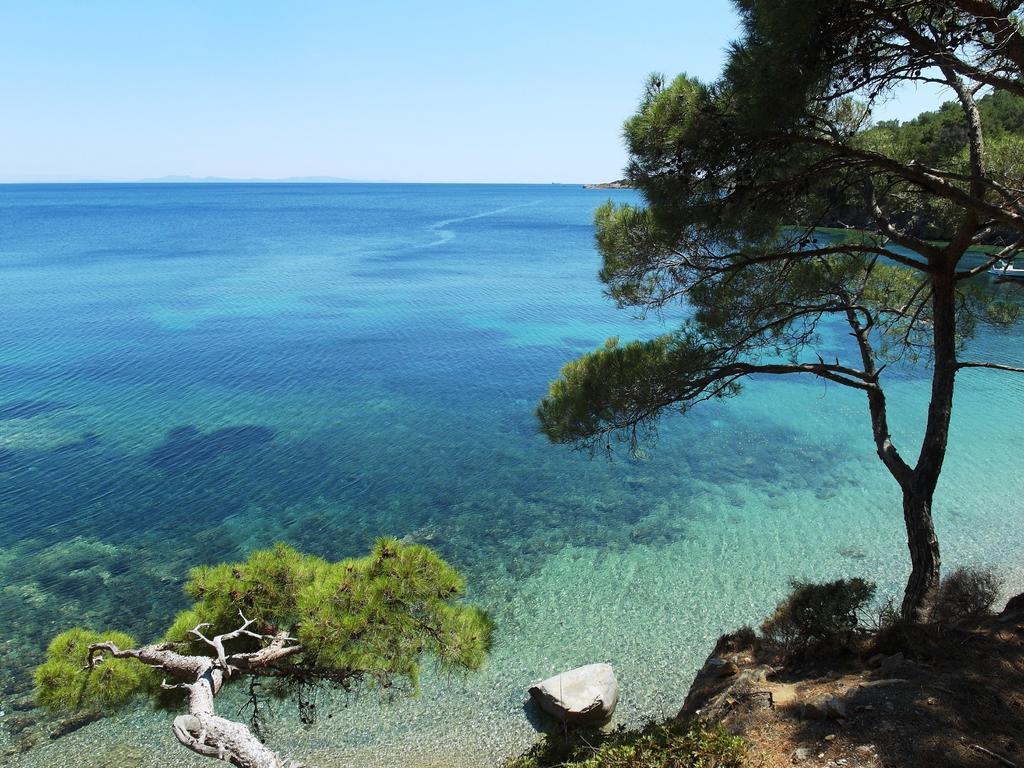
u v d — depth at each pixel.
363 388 34.50
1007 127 10.71
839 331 45.88
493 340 45.00
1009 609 9.93
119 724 12.59
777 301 10.98
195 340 44.12
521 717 12.70
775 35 7.04
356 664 6.55
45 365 37.75
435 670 14.01
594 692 12.45
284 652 6.58
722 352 11.19
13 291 60.38
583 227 141.88
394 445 26.92
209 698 5.70
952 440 26.45
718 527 20.05
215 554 18.81
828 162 8.69
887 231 10.41
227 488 23.02
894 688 7.59
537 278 71.75
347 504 21.89
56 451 25.92
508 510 21.39
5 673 14.01
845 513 20.81
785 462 24.94
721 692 9.61
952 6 7.32
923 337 12.95
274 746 12.25
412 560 7.10
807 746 6.96
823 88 7.54
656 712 12.62
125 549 19.05
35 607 16.34
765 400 32.19
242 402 32.06
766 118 7.41
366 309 54.91
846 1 6.82
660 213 9.01
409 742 12.27
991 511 20.48
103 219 157.75
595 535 19.72
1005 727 6.75
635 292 11.02
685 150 8.20
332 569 7.42
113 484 23.17
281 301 57.88
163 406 31.31
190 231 126.88
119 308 53.59
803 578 17.12
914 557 10.49
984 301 11.95
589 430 11.04
